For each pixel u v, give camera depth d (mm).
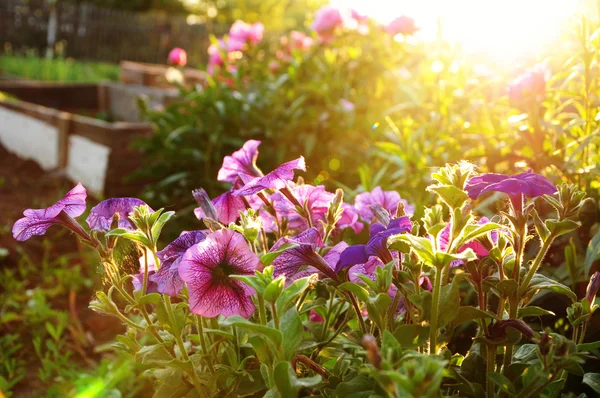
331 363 829
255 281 643
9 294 1763
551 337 652
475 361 738
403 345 673
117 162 2412
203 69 2359
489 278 751
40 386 1403
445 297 673
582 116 1221
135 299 740
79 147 2639
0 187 2688
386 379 559
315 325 823
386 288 684
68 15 9164
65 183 2707
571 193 710
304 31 2949
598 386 733
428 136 1629
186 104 2115
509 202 704
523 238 695
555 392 737
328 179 1908
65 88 4176
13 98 3830
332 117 1955
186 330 923
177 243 729
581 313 755
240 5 10719
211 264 678
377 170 1841
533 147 1237
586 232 1161
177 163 2094
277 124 1983
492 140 1406
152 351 751
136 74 3998
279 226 837
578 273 998
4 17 8812
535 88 1210
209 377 766
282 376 622
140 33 9594
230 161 870
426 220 695
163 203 2107
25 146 3078
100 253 739
